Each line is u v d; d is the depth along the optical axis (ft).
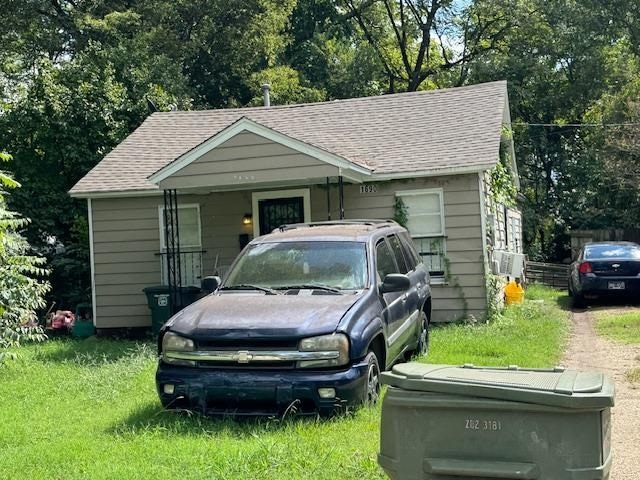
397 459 11.62
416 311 29.91
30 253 58.08
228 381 21.03
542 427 10.80
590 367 29.27
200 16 100.78
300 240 26.61
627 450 18.67
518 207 76.38
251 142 41.14
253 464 16.80
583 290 52.44
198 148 41.63
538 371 12.40
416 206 45.83
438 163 44.29
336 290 23.97
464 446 11.21
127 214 50.11
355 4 123.13
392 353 25.62
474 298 44.50
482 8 110.42
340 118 53.93
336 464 16.65
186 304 45.03
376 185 46.34
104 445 19.66
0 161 60.80
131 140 55.62
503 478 10.94
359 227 28.50
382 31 125.08
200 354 21.50
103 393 27.84
